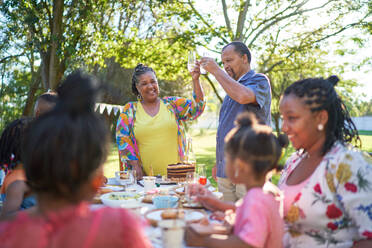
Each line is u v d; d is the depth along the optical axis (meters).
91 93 0.88
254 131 1.14
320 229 1.25
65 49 8.31
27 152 0.82
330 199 1.21
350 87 12.09
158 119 2.80
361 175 1.15
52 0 8.76
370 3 9.49
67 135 0.81
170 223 1.12
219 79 2.34
